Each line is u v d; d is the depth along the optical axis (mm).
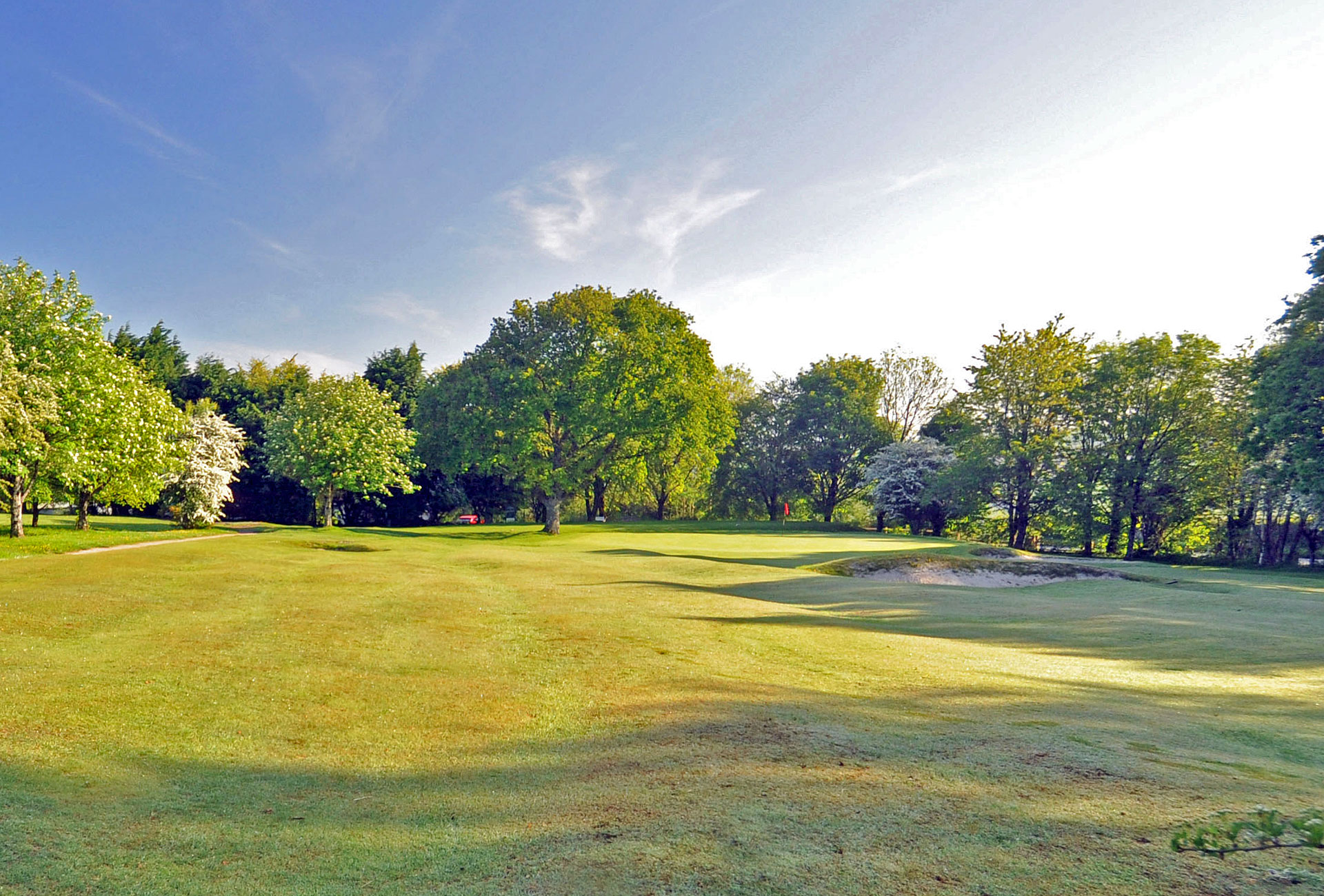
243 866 4320
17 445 24875
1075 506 48812
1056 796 4746
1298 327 33750
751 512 76125
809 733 6707
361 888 4000
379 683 9062
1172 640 13617
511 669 9945
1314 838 3725
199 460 40438
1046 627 15188
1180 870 3531
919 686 9094
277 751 6602
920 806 4609
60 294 29359
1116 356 49312
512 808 5172
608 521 67375
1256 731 7172
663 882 3732
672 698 8344
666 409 44312
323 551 27609
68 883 4055
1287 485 34156
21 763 5957
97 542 26297
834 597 19125
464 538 42969
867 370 73062
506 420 44531
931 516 63031
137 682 8633
